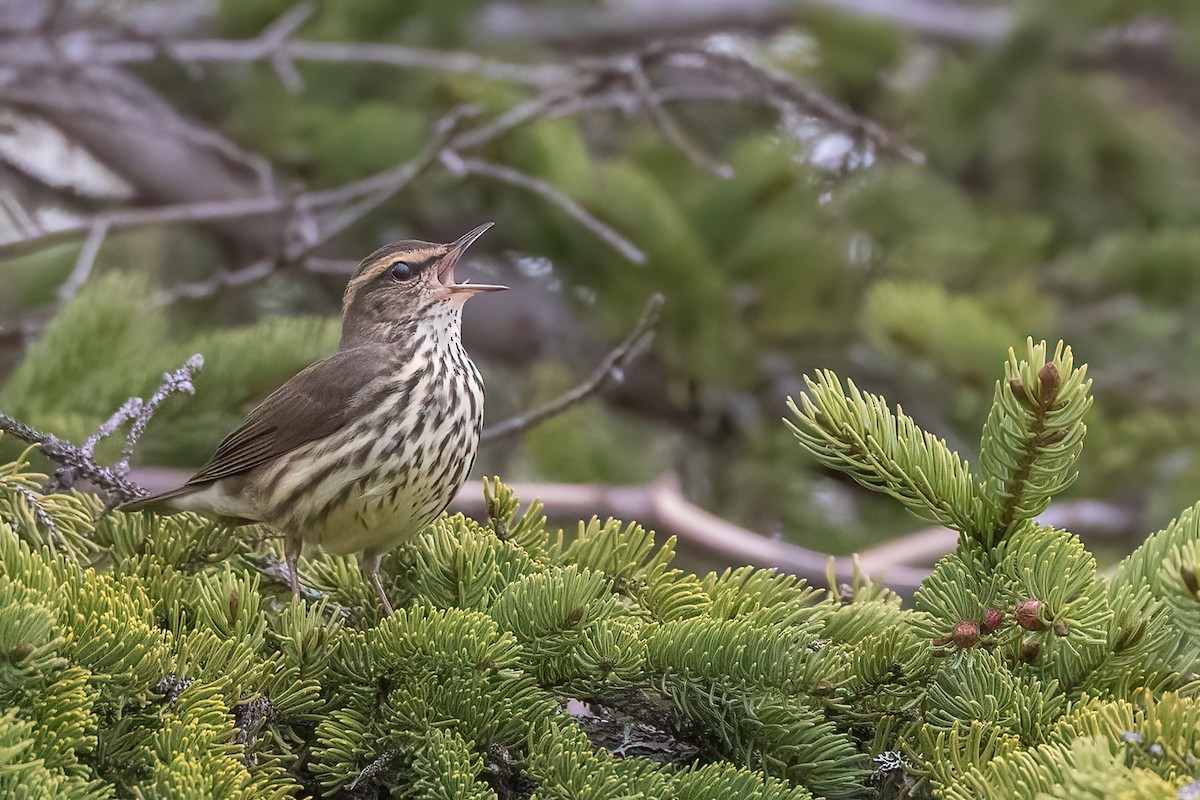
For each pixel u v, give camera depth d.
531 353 17.08
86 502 8.10
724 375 15.39
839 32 18.11
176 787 5.39
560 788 5.85
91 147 16.61
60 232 12.91
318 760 6.46
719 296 15.35
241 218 16.83
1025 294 16.48
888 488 6.46
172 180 16.67
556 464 15.73
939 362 14.37
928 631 6.23
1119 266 17.27
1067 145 18.11
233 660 6.30
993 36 17.94
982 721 6.11
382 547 8.85
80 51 15.68
